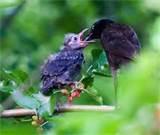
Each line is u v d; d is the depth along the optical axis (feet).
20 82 32.91
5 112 30.58
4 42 80.43
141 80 13.91
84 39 43.21
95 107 29.89
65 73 39.50
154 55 14.24
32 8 89.10
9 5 53.16
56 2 88.02
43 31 87.76
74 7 86.53
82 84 33.53
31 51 79.00
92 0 84.02
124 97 13.99
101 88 33.09
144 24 83.87
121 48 35.73
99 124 13.97
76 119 14.40
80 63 41.32
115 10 82.89
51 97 29.81
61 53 41.42
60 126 14.78
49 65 40.06
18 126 15.02
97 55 35.88
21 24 84.89
